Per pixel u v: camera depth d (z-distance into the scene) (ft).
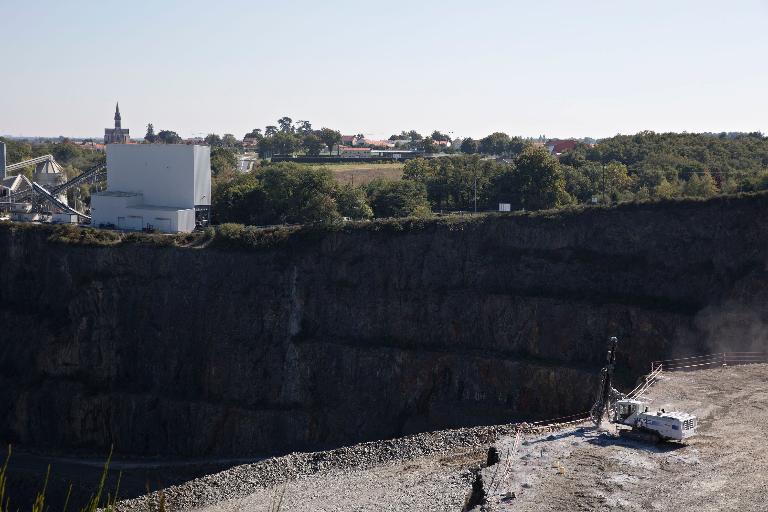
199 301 298.97
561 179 411.54
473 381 264.11
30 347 301.02
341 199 390.63
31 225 323.78
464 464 151.94
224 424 275.18
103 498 228.22
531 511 110.32
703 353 247.50
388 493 142.00
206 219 380.17
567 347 263.70
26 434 286.87
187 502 160.25
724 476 119.65
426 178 478.18
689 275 266.16
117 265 307.37
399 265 294.05
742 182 377.30
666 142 558.15
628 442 135.74
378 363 275.59
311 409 274.57
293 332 291.38
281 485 160.25
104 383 295.48
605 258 280.31
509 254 289.53
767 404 152.15
